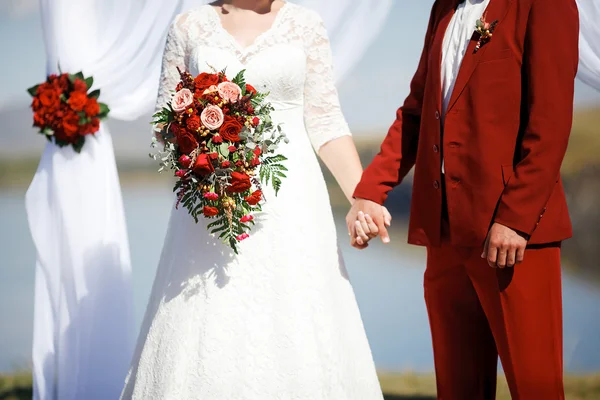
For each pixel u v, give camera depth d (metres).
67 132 4.82
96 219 4.95
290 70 3.68
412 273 13.27
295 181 3.69
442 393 3.69
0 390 6.24
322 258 3.67
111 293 4.97
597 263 13.84
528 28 3.26
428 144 3.51
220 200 3.41
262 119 3.46
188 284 3.55
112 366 4.96
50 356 4.98
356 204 3.67
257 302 3.51
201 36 3.76
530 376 3.30
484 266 3.37
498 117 3.29
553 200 3.33
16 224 18.66
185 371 3.41
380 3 4.89
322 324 3.55
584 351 8.52
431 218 3.50
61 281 4.95
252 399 3.37
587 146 16.28
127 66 4.89
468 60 3.37
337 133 3.84
